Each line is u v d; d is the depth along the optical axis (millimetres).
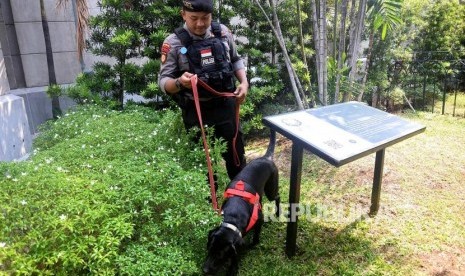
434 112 6492
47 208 1945
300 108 4750
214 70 2492
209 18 2424
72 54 6113
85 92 4383
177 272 1839
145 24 4758
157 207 2227
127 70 4504
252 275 2438
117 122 3533
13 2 5594
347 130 2648
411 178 3838
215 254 2068
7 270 1611
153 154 2648
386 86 6469
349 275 2432
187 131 2859
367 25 5664
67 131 3527
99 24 4605
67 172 2395
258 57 5340
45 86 6051
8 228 1749
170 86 2408
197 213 2070
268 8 5258
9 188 2059
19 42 5750
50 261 1637
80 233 1802
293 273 2457
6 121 4324
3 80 4562
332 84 5031
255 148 4867
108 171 2383
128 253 1910
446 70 6809
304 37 5590
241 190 2422
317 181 3818
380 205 3314
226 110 2693
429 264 2547
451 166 4152
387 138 2619
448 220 3084
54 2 5816
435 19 7223
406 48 6941
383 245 2754
